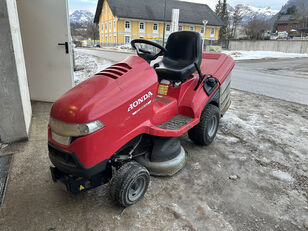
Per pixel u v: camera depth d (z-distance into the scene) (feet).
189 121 9.26
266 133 12.94
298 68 44.14
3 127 10.48
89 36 242.58
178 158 9.15
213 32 168.55
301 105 18.88
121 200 6.91
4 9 9.29
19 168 9.05
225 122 14.29
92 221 6.82
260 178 9.02
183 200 7.75
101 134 6.25
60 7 14.93
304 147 11.48
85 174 6.26
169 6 159.22
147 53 8.87
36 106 15.66
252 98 20.72
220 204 7.63
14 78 10.07
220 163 9.91
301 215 7.27
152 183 8.52
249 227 6.79
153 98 7.93
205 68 11.97
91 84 6.85
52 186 8.19
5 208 7.20
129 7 144.77
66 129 6.15
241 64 51.55
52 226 6.63
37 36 15.26
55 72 16.15
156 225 6.75
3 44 9.58
